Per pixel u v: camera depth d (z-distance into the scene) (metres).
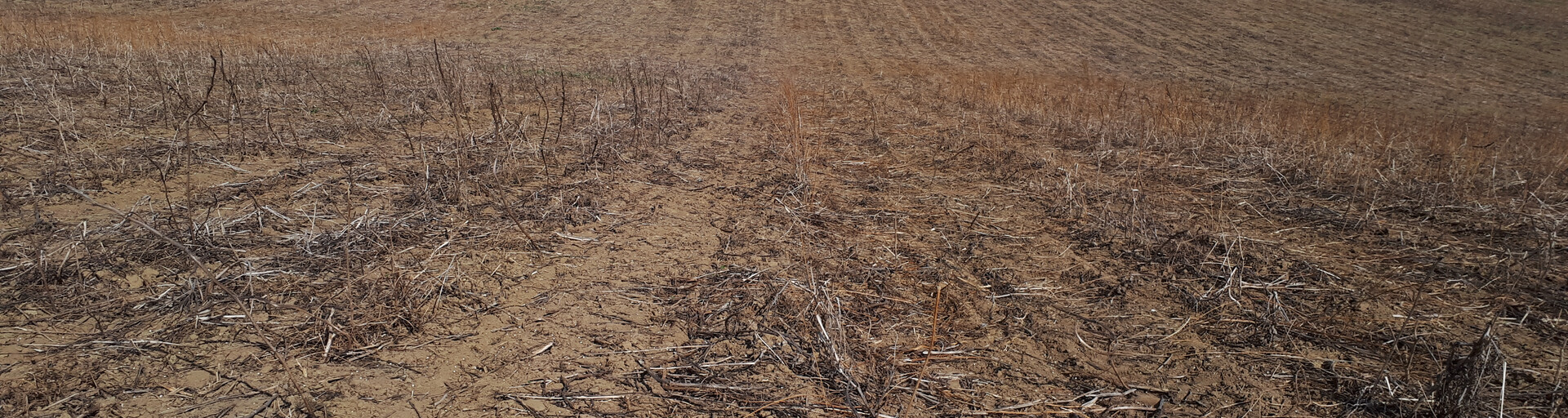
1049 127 7.57
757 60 15.48
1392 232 4.32
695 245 3.88
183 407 2.32
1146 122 7.84
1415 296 3.44
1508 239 4.20
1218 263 3.81
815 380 2.71
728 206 4.57
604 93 8.62
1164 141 6.83
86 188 4.03
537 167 5.09
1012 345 2.99
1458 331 3.12
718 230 4.12
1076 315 3.25
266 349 2.65
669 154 5.77
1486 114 11.45
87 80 6.83
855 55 16.94
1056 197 4.93
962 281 3.56
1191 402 2.65
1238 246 4.04
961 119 8.12
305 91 7.19
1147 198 4.95
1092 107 9.41
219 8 17.83
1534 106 12.34
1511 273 3.65
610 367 2.71
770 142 6.47
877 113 8.55
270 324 2.80
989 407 2.60
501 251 3.61
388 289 3.12
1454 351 2.86
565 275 3.41
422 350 2.73
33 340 2.60
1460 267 3.79
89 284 2.98
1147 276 3.65
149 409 2.30
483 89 8.12
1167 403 2.64
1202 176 5.61
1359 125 8.28
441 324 2.91
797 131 6.59
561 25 18.94
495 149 5.36
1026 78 13.88
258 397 2.40
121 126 5.39
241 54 10.01
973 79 12.95
